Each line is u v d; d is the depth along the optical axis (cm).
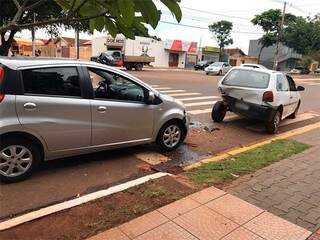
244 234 406
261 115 910
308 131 994
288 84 1041
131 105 617
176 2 163
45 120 515
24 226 405
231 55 7706
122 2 159
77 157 633
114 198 480
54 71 531
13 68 493
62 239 385
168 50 5819
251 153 709
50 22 174
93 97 571
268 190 527
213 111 1032
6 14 1098
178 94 1636
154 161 645
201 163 643
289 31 5434
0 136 486
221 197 492
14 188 498
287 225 429
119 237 391
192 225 419
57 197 480
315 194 523
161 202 472
